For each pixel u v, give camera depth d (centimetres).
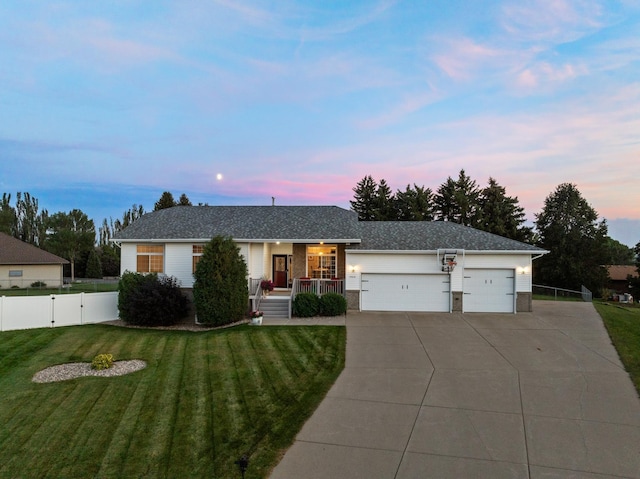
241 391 845
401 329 1452
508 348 1184
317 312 1742
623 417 696
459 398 791
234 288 1634
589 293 2262
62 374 988
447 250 1791
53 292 2839
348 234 1902
